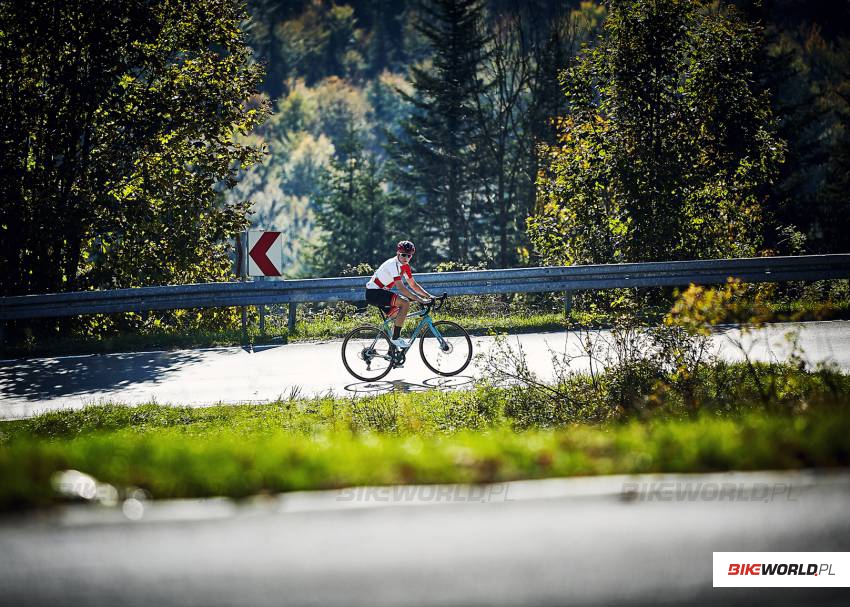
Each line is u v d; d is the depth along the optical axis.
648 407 32.94
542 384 36.25
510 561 15.02
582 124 78.56
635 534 15.99
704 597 14.09
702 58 76.75
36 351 51.97
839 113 171.38
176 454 20.27
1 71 72.62
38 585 14.28
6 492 17.17
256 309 79.12
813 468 19.22
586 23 152.88
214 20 80.25
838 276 61.28
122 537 15.89
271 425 33.38
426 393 38.53
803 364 34.44
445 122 163.50
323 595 13.98
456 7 160.38
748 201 83.75
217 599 13.88
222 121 79.75
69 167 76.62
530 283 59.88
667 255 75.50
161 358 49.44
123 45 74.62
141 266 79.94
